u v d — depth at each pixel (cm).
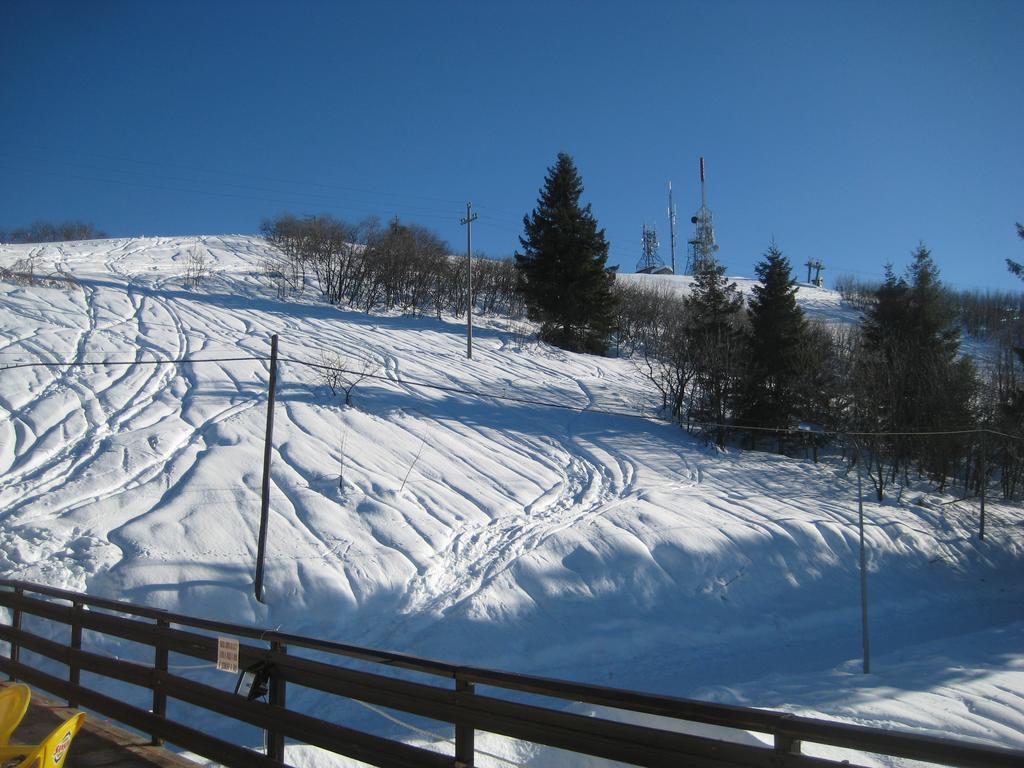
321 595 1573
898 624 1991
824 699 1080
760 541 2158
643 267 9725
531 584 1759
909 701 1026
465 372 3481
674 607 1836
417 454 2388
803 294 8375
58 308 3441
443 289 5088
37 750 386
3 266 4288
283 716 462
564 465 2592
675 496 2419
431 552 1825
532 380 3556
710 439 3212
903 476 3200
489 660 1515
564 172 4566
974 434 3184
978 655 1481
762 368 3419
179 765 508
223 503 1827
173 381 2689
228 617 1487
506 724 357
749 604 1928
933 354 3431
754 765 282
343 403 2688
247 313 4003
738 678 1527
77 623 644
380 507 1939
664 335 4366
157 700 554
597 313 4547
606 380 3825
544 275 4525
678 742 301
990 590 2355
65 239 7656
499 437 2730
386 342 3784
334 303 4625
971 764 229
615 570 1881
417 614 1602
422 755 391
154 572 1528
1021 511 3058
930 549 2456
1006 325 5709
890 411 3178
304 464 2116
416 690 398
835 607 2019
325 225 5450
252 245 6612
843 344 4166
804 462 3117
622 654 1634
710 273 3841
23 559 1502
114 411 2341
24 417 2192
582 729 329
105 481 1883
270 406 1599
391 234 5362
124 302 3791
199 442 2189
